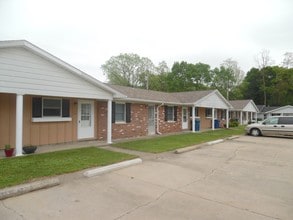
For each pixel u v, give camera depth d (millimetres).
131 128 15711
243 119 40062
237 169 7555
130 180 6121
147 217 3984
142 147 11242
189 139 14734
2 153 9047
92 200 4691
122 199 4789
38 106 10945
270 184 6035
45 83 9453
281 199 4988
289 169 7660
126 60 53406
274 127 17781
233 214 4191
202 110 25047
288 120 17609
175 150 10664
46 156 8500
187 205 4555
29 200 4617
